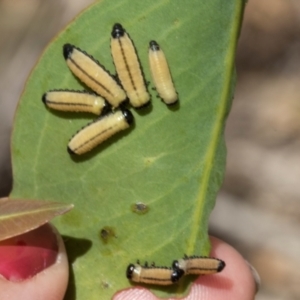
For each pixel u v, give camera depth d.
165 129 0.14
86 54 0.14
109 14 0.14
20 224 0.14
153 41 0.14
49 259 0.14
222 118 0.14
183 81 0.14
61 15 0.25
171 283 0.14
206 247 0.14
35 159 0.14
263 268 0.20
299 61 0.25
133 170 0.14
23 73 0.23
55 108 0.14
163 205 0.14
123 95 0.14
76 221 0.14
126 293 0.15
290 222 0.21
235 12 0.14
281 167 0.22
